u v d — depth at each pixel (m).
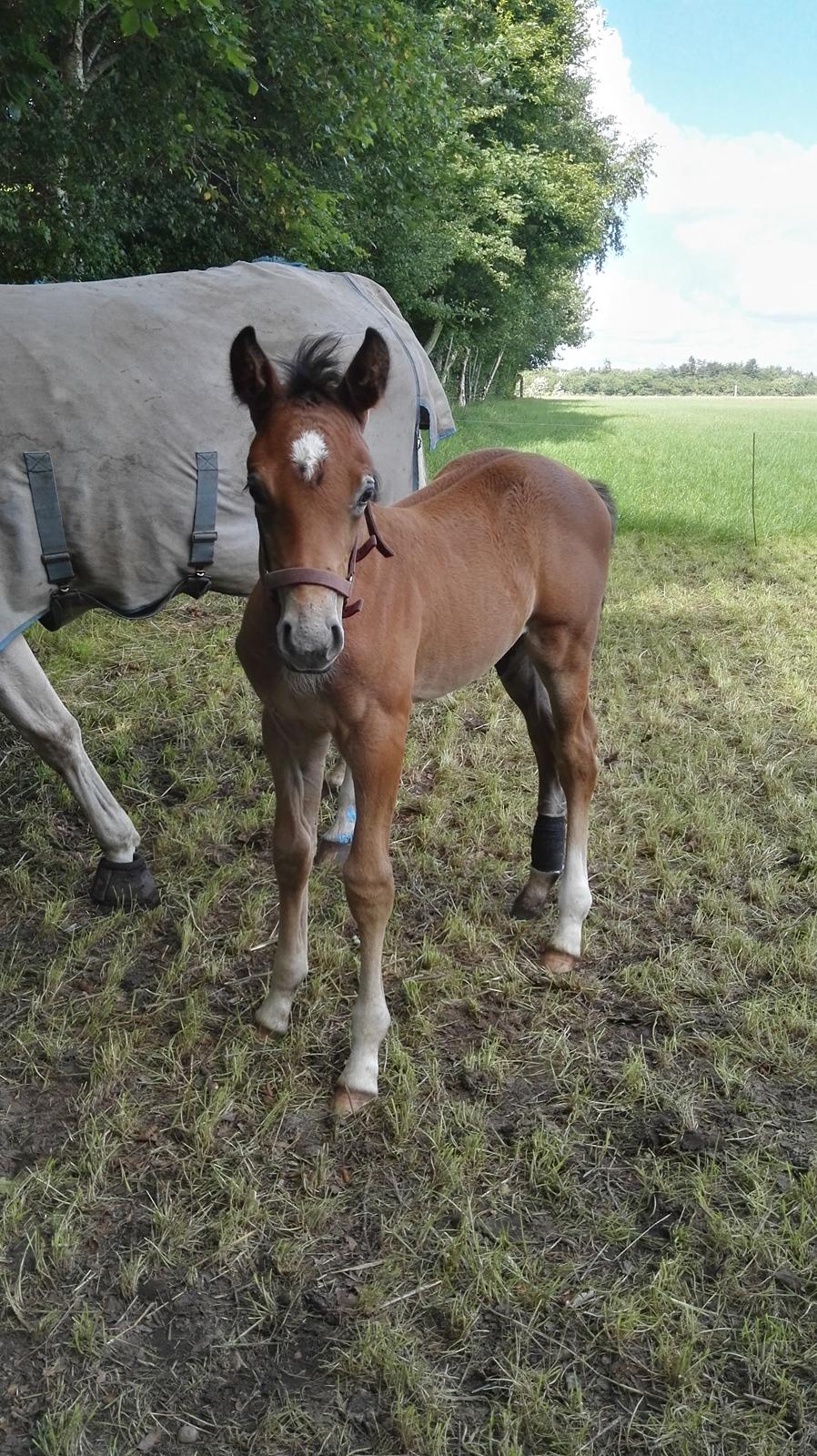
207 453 2.96
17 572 2.79
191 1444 1.73
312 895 3.24
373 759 2.29
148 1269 2.03
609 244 34.34
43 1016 2.73
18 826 3.58
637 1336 1.92
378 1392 1.82
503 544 2.76
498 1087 2.52
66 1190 2.21
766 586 7.16
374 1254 2.08
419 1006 2.79
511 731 4.50
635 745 4.38
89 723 4.26
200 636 5.36
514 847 3.57
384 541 2.32
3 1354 1.87
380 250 17.23
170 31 6.96
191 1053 2.62
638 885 3.38
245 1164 2.28
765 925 3.20
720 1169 2.28
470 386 34.66
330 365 2.06
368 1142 2.36
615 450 15.73
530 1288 1.98
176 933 3.09
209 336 3.01
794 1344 1.90
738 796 3.95
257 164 8.67
